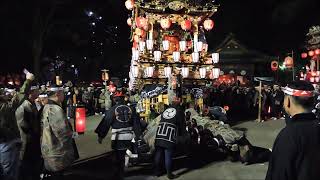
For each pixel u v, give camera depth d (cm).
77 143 1218
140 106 1162
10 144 566
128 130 765
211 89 2162
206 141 958
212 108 1255
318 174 267
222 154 952
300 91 291
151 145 882
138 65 1285
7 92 745
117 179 773
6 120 575
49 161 633
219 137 922
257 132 1448
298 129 276
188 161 941
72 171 852
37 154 674
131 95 1203
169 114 799
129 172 844
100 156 1016
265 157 919
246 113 2286
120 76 4022
